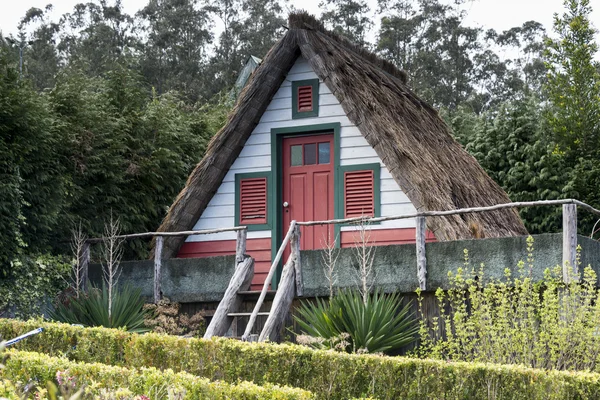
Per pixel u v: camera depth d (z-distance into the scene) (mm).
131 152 14875
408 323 10875
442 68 49344
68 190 13312
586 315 9867
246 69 30828
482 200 13844
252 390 7211
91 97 14703
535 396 7746
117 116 15359
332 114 13594
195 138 17031
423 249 11141
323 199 13672
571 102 21781
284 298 11383
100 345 9383
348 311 10555
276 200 13805
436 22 50812
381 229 13047
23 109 12320
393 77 15719
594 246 11102
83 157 13695
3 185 11711
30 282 12445
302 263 11859
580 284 10328
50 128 12859
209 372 8797
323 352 8523
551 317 9688
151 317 12711
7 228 11984
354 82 13133
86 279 13320
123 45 54062
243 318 12477
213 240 14047
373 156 13258
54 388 3158
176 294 12805
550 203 10359
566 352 9719
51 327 9656
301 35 13516
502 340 9781
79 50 51375
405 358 8367
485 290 10188
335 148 13516
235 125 13789
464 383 7996
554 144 21203
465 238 11758
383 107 13109
